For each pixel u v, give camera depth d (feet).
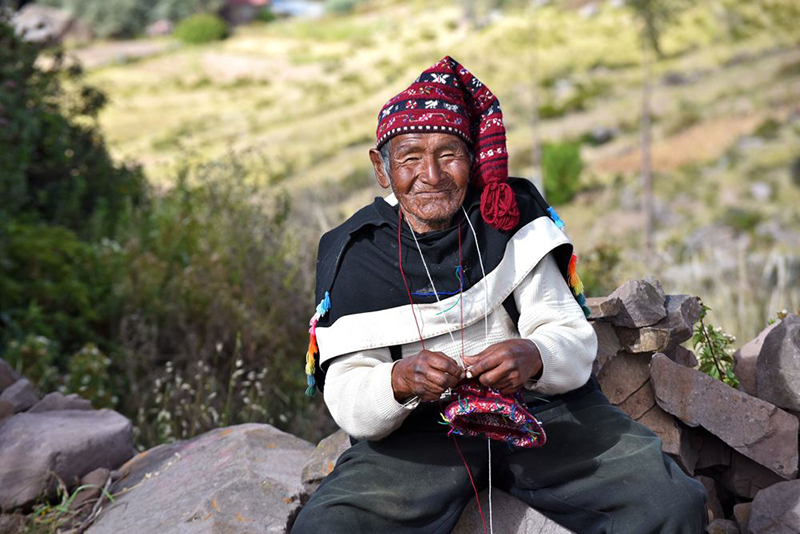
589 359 7.90
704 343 10.51
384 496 7.79
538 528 8.00
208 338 18.71
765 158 81.82
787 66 113.39
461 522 8.23
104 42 224.53
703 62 127.65
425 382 7.30
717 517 9.73
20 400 13.38
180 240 23.09
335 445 10.21
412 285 8.11
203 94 174.09
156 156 120.26
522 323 8.09
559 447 8.06
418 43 194.90
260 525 9.35
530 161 95.91
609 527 7.59
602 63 138.72
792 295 19.35
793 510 8.54
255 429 11.76
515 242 8.16
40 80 30.35
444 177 8.01
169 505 10.13
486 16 197.98
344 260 8.34
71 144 29.73
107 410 13.04
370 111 144.87
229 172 26.23
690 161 85.35
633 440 7.97
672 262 26.53
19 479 11.21
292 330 19.52
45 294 19.95
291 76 185.88
